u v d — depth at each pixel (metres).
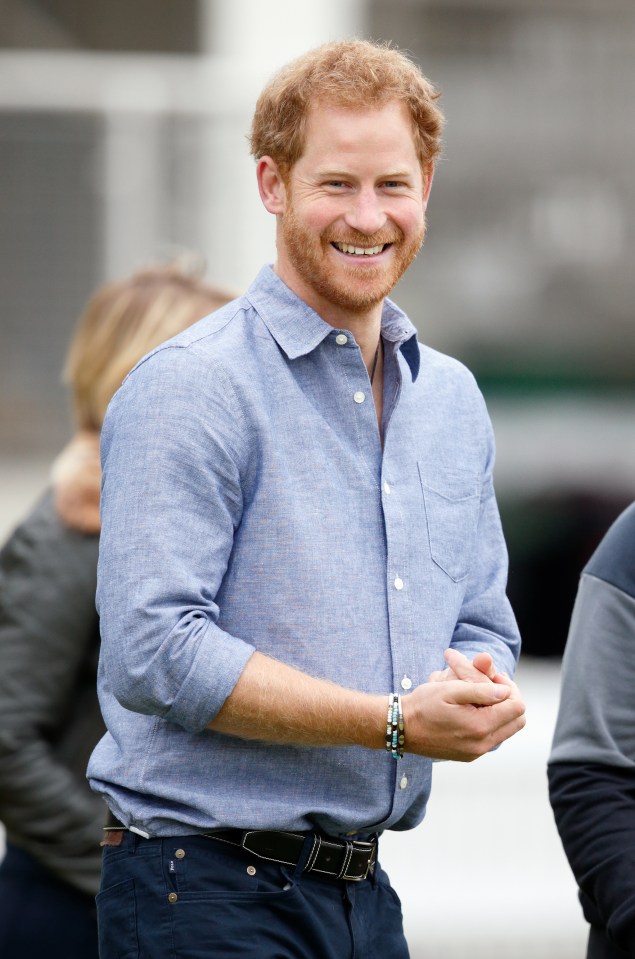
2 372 15.53
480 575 7.38
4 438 15.52
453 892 14.76
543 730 16.00
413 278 44.69
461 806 15.08
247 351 6.61
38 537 8.66
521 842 15.09
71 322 15.59
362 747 6.59
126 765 6.52
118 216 15.61
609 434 30.45
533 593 26.53
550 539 27.25
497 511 7.55
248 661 6.18
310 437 6.60
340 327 6.83
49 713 8.56
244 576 6.45
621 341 44.88
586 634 7.40
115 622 6.21
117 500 6.32
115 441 6.43
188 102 15.64
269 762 6.50
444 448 7.09
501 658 7.17
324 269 6.57
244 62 20.48
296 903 6.49
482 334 44.72
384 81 6.54
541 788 15.17
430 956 14.51
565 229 44.53
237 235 15.64
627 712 7.23
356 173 6.48
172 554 6.21
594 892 6.98
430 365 7.28
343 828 6.63
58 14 32.53
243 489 6.47
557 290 44.62
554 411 40.03
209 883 6.41
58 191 15.55
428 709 6.18
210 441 6.32
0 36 30.05
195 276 9.49
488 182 44.62
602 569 7.46
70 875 8.59
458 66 44.09
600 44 43.62
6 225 15.52
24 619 8.55
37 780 8.49
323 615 6.46
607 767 7.21
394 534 6.68
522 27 43.84
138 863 6.50
